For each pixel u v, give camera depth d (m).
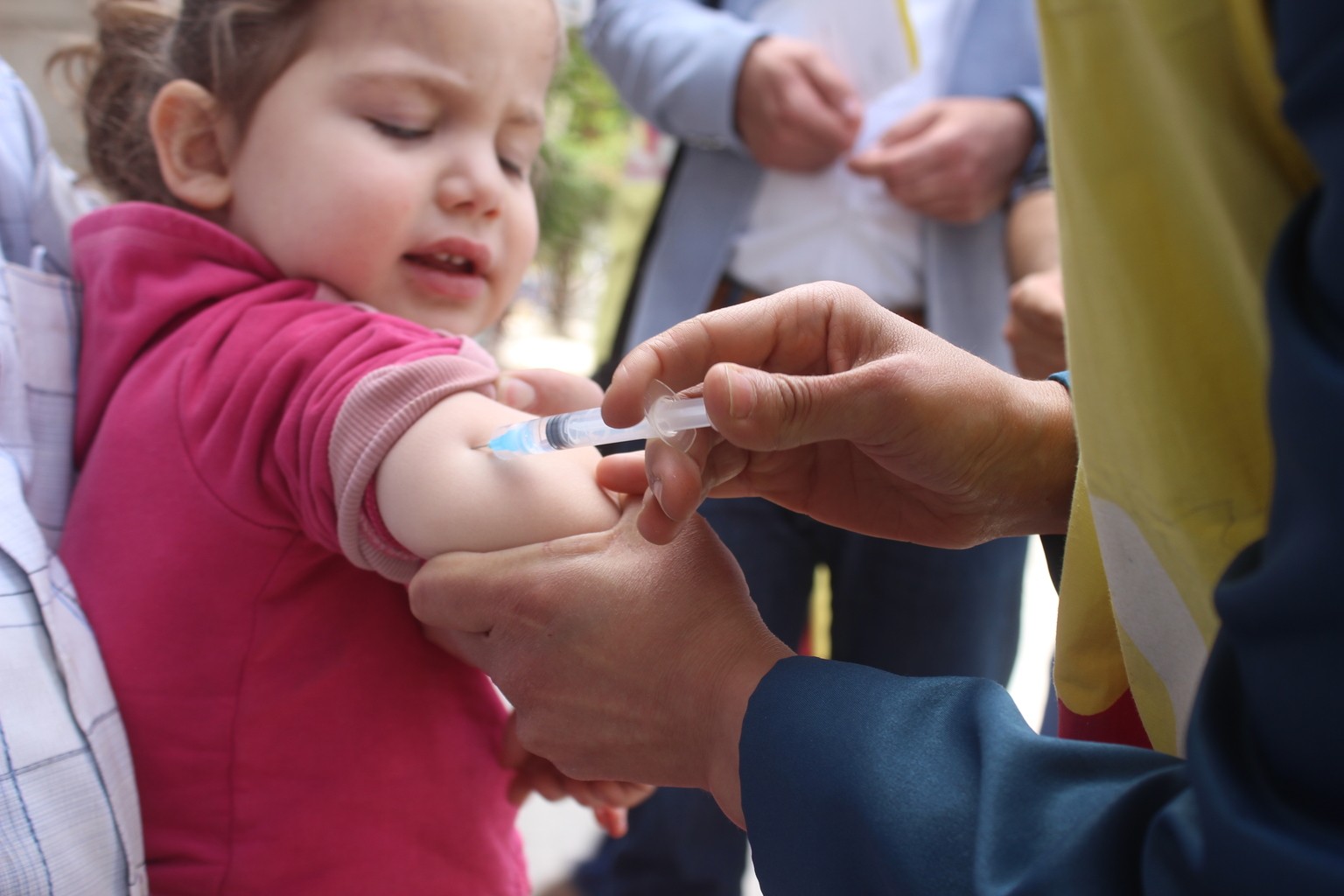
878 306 0.52
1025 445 0.52
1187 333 0.39
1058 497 0.53
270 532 0.54
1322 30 0.28
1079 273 0.40
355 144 0.57
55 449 0.57
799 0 0.88
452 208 0.58
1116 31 0.36
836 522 0.57
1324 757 0.33
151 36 0.63
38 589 0.51
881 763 0.43
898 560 0.83
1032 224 0.86
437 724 0.57
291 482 0.52
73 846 0.48
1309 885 0.30
